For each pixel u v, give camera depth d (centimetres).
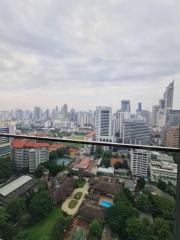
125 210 13800
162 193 11106
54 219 15588
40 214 15812
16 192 16975
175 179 7425
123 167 15238
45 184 18188
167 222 10556
